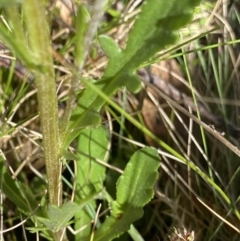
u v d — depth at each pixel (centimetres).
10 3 8
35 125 22
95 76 21
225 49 22
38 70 9
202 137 20
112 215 16
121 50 12
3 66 22
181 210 20
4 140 20
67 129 12
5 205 20
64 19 23
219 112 22
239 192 20
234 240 18
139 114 21
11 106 19
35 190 21
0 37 9
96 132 20
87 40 10
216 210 19
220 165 20
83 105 12
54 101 10
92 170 19
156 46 12
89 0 20
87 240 17
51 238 16
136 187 15
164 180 21
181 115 22
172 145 22
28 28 9
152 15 12
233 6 22
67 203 12
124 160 21
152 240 20
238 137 20
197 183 20
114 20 21
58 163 12
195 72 23
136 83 12
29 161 21
